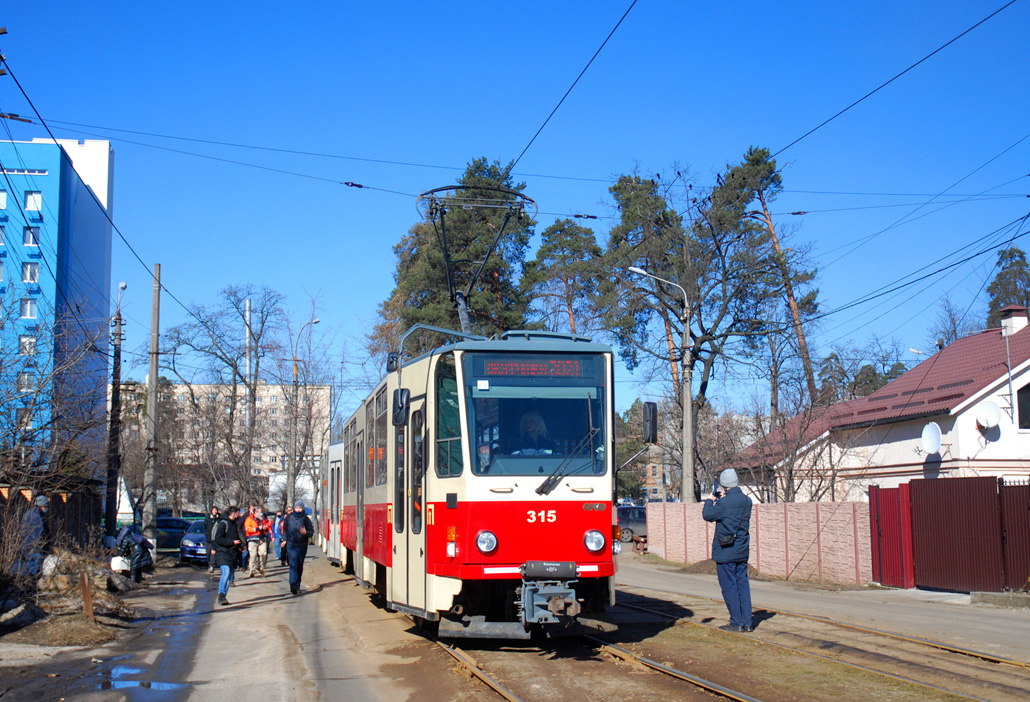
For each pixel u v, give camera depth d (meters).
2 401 15.14
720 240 32.16
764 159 33.91
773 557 23.27
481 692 7.96
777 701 7.23
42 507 14.36
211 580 22.53
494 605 9.94
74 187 42.50
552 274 36.75
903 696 7.36
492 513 9.35
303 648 11.04
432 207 20.14
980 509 16.19
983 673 8.34
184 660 10.34
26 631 11.46
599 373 10.05
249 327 42.31
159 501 60.97
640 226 33.41
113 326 23.61
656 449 58.25
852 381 34.81
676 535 30.56
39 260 39.16
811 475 26.70
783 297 31.92
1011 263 49.38
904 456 24.84
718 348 33.00
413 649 10.45
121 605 14.21
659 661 9.07
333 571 24.34
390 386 12.01
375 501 13.48
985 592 15.20
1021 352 22.53
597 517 9.59
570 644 10.27
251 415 41.69
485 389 9.73
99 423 17.80
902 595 16.72
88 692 8.47
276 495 54.62
